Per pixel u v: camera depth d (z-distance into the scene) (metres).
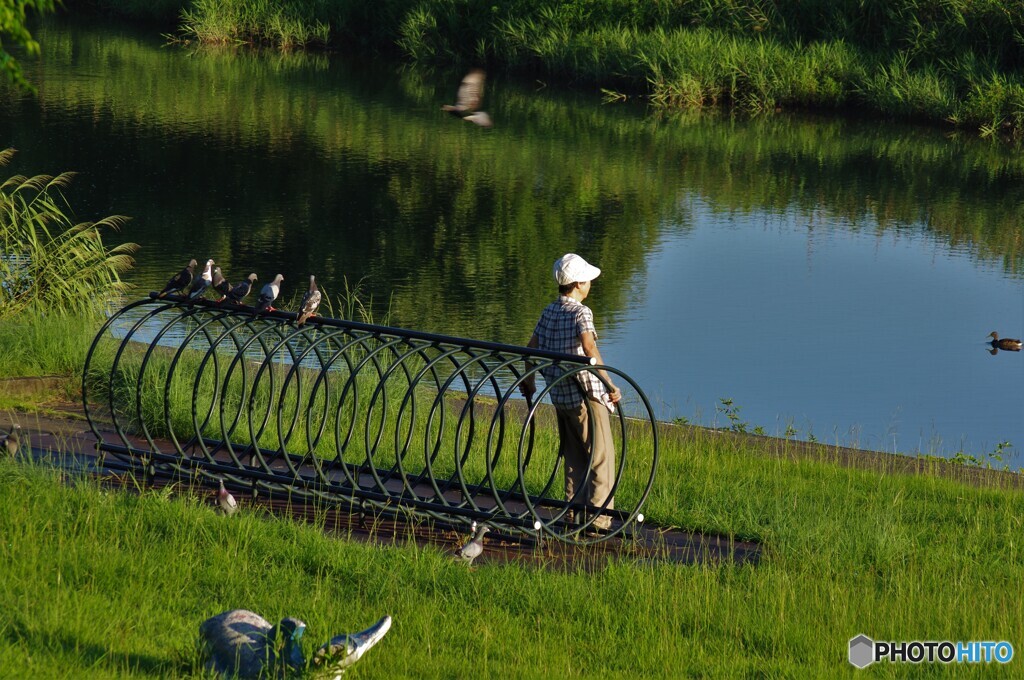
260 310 36.50
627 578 30.50
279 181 106.12
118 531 30.45
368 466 37.81
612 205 104.12
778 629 28.25
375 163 115.31
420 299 74.62
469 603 28.84
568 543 33.88
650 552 34.16
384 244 87.56
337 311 70.94
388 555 31.16
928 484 43.03
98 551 28.84
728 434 48.62
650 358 67.19
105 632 24.75
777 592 30.36
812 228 99.19
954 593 31.42
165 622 25.88
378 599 28.34
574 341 34.22
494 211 99.69
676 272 85.69
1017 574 33.56
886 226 100.50
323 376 35.28
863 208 106.12
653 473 34.50
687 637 27.95
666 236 94.94
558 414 34.81
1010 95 134.50
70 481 35.12
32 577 27.09
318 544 30.91
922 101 139.75
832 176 117.81
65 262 57.03
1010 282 85.06
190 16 193.38
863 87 145.12
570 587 29.84
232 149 117.88
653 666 26.06
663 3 165.00
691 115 144.62
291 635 22.98
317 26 188.50
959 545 35.94
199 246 83.44
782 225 99.81
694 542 35.47
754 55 148.00
